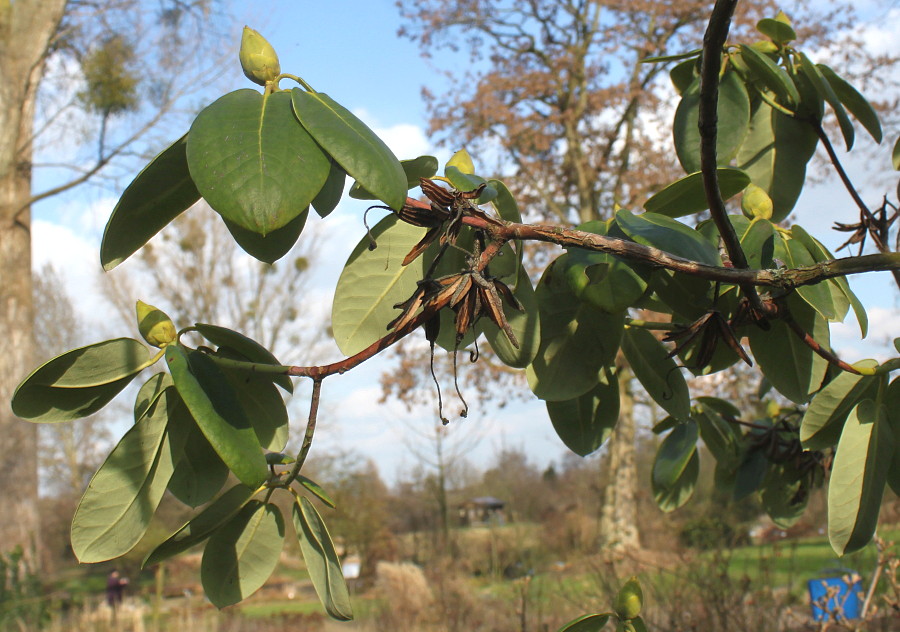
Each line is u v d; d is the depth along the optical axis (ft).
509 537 23.53
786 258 1.69
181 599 22.21
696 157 2.09
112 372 1.41
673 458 2.48
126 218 1.35
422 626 13.92
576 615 10.11
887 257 1.27
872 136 2.20
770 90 2.17
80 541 1.35
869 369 1.66
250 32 1.32
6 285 15.69
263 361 1.54
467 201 1.40
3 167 15.65
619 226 1.54
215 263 27.78
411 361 25.50
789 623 7.52
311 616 16.89
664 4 22.40
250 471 1.27
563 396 1.73
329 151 1.19
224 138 1.19
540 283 1.76
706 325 1.57
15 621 13.62
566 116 24.32
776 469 2.89
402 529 39.22
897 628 5.24
